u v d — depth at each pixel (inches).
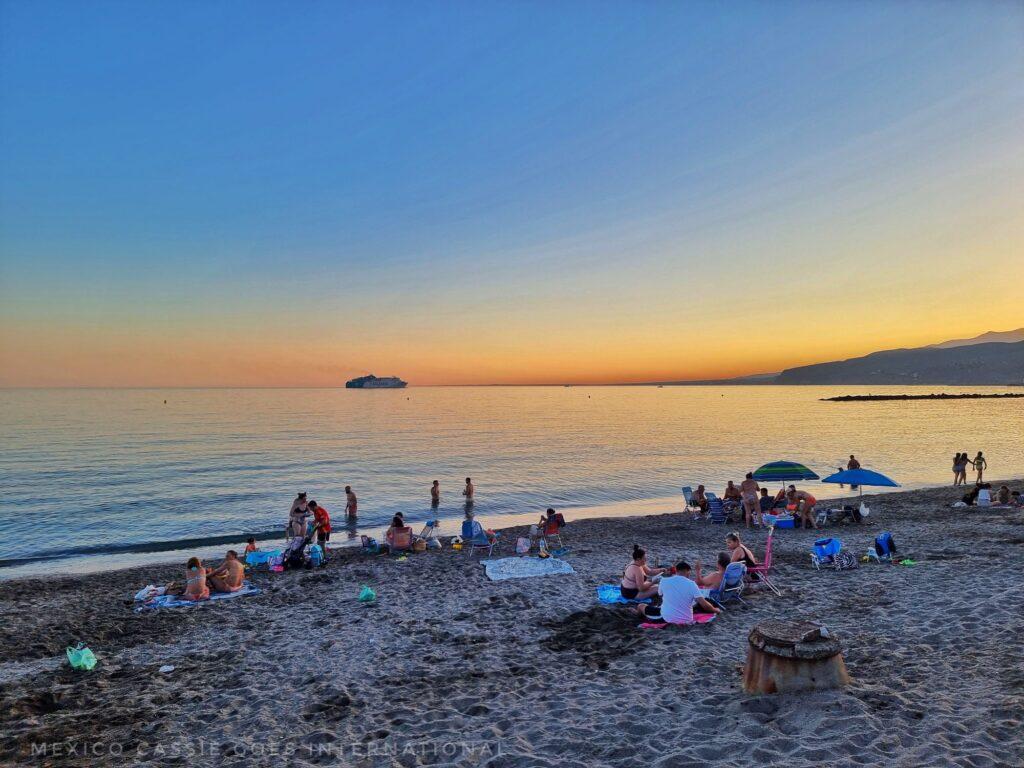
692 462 1632.6
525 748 215.0
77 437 2420.0
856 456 1681.8
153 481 1337.4
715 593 398.0
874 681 244.1
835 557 486.6
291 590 495.5
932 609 351.6
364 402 7037.4
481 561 578.9
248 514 986.7
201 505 1064.2
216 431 2773.1
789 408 5113.2
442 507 1066.7
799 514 726.5
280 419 3715.6
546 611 410.9
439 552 641.0
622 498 1154.7
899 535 634.2
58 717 265.1
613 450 1945.1
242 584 503.8
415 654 339.0
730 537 440.1
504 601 438.9
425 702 268.7
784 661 230.5
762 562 524.4
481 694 275.0
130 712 269.3
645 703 246.7
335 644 361.1
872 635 315.3
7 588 544.7
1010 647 276.8
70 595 514.3
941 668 256.8
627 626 369.4
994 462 1560.0
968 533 619.5
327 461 1686.8
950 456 1663.4
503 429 2906.0
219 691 292.8
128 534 843.4
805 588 427.5
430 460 1711.4
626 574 419.8
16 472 1470.2
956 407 4953.3
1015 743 183.6
